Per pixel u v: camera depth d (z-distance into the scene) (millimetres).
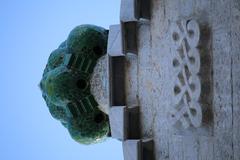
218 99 8344
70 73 11836
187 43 9094
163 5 9820
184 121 9273
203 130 8773
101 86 11500
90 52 11977
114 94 10969
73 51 12094
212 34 8469
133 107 10555
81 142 12039
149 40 10250
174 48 9492
